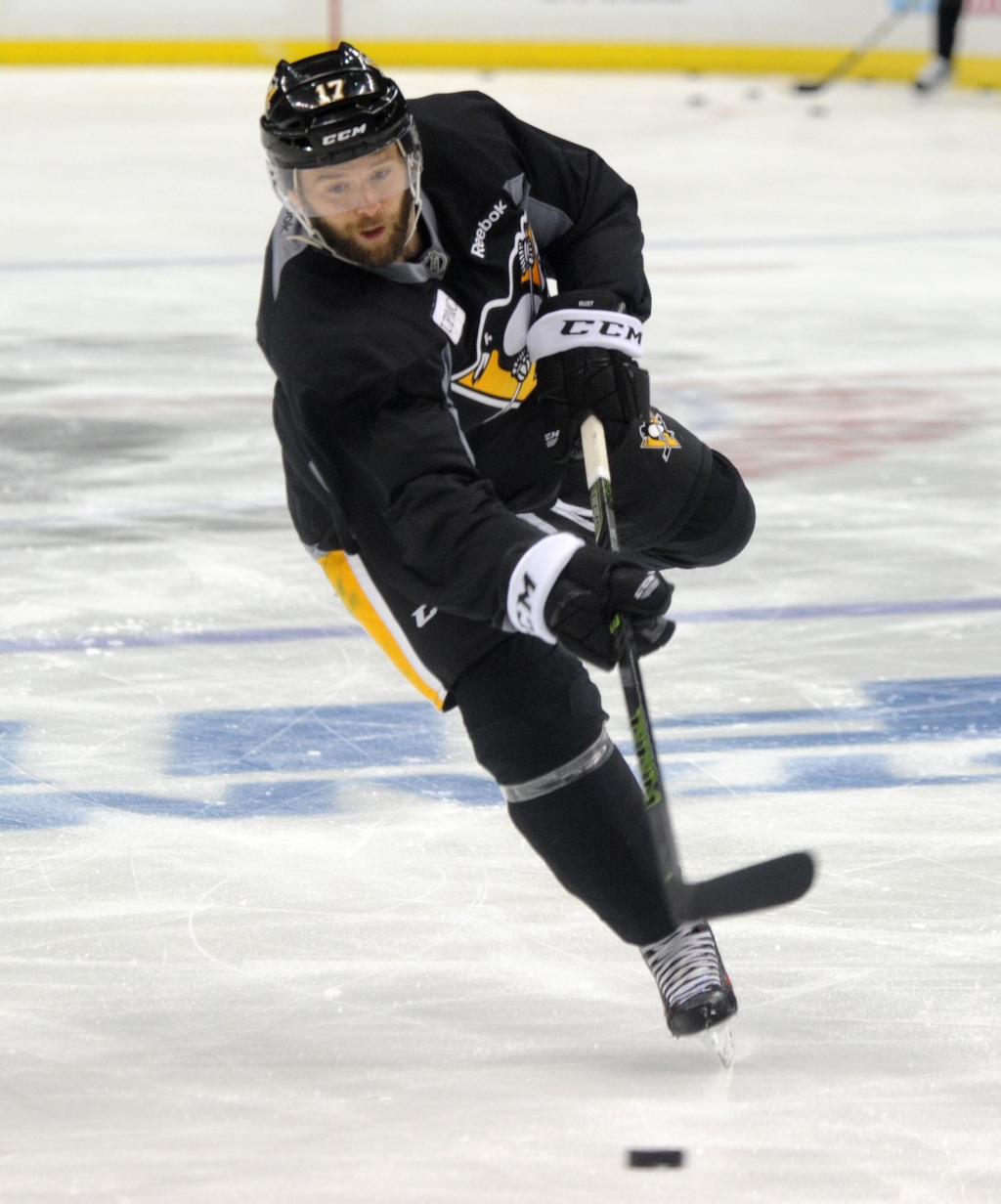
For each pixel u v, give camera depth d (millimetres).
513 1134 6746
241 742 10586
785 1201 6258
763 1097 6957
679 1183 6383
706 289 25891
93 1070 7223
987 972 7887
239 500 15789
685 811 9594
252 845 9250
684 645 12117
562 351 7535
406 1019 7625
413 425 6504
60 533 14797
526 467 7875
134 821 9539
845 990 7758
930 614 12758
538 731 6852
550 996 7812
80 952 8188
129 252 28781
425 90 48250
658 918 6988
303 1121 6852
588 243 7941
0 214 32062
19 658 11977
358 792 9898
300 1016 7645
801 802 9688
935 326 23344
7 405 19219
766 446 17547
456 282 7188
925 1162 6488
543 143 7797
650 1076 7148
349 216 6574
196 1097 7023
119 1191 6375
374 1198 6328
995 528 14812
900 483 16172
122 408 19125
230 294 25469
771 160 39188
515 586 6266
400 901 8664
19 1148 6660
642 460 8398
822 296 25375
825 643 12156
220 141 40906
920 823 9414
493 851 9188
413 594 6703
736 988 7797
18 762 10266
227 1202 6309
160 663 11891
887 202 34188
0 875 8922
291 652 12102
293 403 6727
